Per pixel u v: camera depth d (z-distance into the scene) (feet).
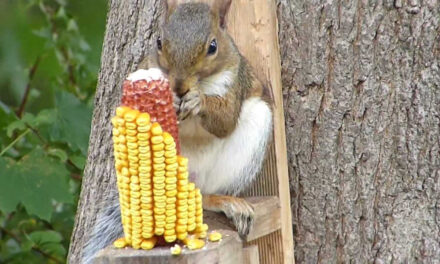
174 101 30.55
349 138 33.55
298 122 33.94
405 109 33.22
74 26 46.52
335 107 33.53
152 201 27.14
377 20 32.96
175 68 30.66
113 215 32.53
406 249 33.73
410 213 33.63
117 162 27.17
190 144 32.94
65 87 45.73
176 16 31.40
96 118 38.04
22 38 44.91
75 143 41.22
